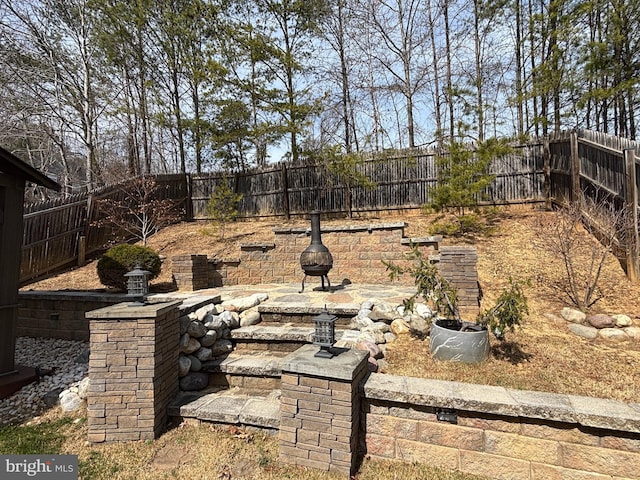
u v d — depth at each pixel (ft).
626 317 13.98
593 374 10.73
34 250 27.35
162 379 11.18
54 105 44.45
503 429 8.33
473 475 8.46
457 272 15.46
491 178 26.00
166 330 11.55
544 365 11.21
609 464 7.61
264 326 15.35
